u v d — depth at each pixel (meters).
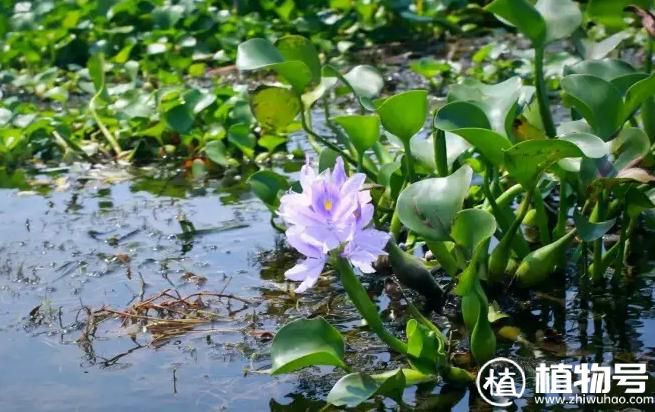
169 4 8.36
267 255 4.48
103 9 8.39
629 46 7.77
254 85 7.43
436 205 3.46
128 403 3.28
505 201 4.12
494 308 3.88
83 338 3.74
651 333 3.70
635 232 4.41
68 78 7.88
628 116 3.96
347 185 3.00
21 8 8.71
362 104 4.35
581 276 4.12
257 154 5.88
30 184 5.55
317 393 3.32
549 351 3.60
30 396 3.33
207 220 4.91
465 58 8.05
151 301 3.96
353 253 3.07
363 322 3.84
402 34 8.61
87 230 4.82
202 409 3.23
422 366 3.32
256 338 3.73
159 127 5.99
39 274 4.33
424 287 3.91
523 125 4.19
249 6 8.70
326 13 8.48
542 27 4.16
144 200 5.23
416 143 4.48
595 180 3.74
